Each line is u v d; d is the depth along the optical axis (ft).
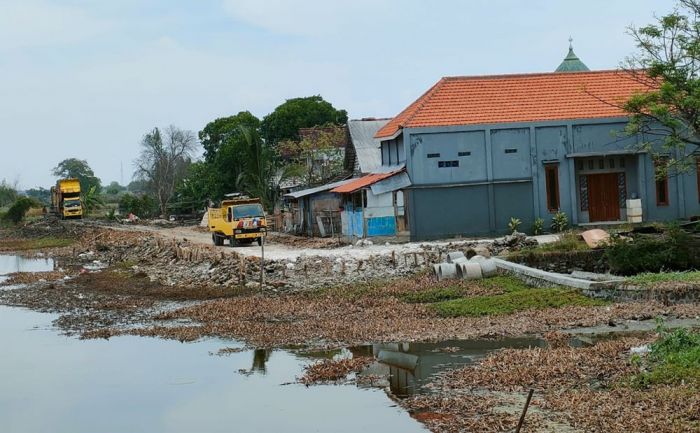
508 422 40.34
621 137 135.44
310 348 63.52
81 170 592.19
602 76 143.84
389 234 140.26
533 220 135.23
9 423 47.26
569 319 67.15
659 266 92.99
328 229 165.07
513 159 134.82
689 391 41.83
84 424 46.57
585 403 42.09
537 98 139.23
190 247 136.05
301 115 280.92
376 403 46.70
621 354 52.44
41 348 69.31
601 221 137.90
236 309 82.12
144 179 414.00
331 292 88.28
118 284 113.39
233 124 290.35
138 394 52.47
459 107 136.77
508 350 55.83
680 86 95.25
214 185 270.26
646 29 96.58
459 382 49.08
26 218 340.18
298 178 222.28
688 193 135.54
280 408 47.16
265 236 162.40
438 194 133.49
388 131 146.30
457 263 90.94
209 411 47.65
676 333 51.52
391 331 67.05
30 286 118.93
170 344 68.74
